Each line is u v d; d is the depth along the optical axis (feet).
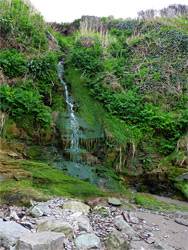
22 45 25.59
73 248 7.52
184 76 31.01
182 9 49.06
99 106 26.53
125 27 47.85
